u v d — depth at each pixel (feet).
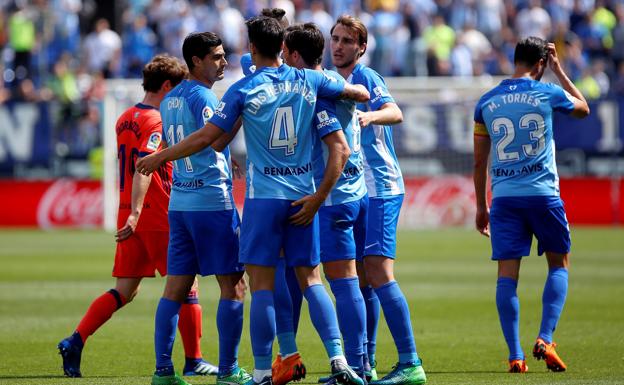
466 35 308.81
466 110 270.46
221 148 77.92
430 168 271.69
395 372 82.48
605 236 238.48
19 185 277.64
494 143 92.38
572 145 266.36
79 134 276.62
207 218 81.25
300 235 76.33
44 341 107.65
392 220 84.89
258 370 75.77
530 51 93.04
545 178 91.15
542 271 176.24
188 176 81.76
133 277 91.86
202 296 147.33
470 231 257.96
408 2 314.76
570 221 267.18
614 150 263.90
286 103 75.41
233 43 309.01
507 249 91.20
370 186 84.99
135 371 90.94
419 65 303.89
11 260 192.95
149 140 90.27
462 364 93.81
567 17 325.42
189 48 82.23
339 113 79.61
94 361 96.27
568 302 136.87
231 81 255.09
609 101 263.90
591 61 313.73
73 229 271.28
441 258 195.00
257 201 75.61
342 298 78.79
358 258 84.99
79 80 309.63
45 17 318.86
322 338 76.28
